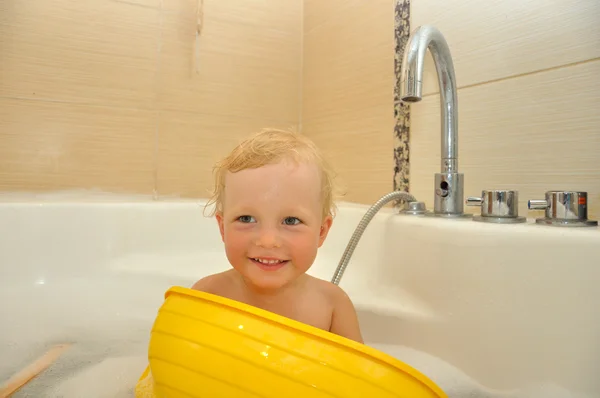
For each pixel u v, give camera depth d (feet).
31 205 3.22
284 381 1.22
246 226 1.61
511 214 2.44
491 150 3.02
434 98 3.49
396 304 2.67
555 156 2.66
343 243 3.45
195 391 1.28
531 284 2.05
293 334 1.26
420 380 1.31
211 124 4.73
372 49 4.14
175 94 4.54
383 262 2.93
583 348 1.86
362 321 2.78
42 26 3.99
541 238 2.03
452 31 3.32
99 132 4.22
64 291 3.18
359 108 4.30
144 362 2.31
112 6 4.25
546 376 1.95
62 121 4.08
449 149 2.83
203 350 1.28
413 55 2.56
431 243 2.53
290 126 5.20
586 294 1.87
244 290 1.96
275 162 1.63
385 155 3.97
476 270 2.27
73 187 4.13
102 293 3.22
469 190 3.16
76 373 2.16
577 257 1.91
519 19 2.86
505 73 2.94
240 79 4.89
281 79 5.14
